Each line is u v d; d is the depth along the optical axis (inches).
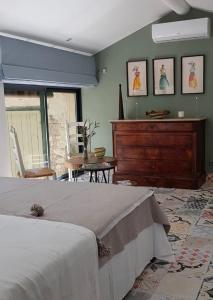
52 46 192.7
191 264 106.6
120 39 227.5
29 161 208.1
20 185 111.4
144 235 101.0
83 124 214.5
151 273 102.1
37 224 72.2
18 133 198.2
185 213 154.6
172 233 131.5
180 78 214.5
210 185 205.2
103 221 77.0
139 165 210.4
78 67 218.7
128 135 210.8
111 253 79.7
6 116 187.3
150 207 105.3
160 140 201.9
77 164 168.9
